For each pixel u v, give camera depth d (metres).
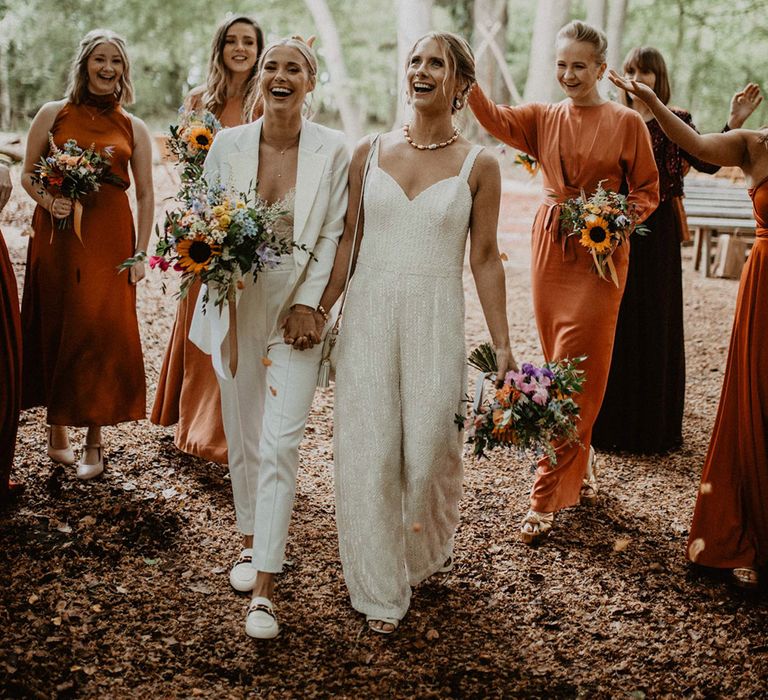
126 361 4.43
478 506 4.46
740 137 3.85
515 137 4.43
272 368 3.43
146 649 3.21
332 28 17.61
